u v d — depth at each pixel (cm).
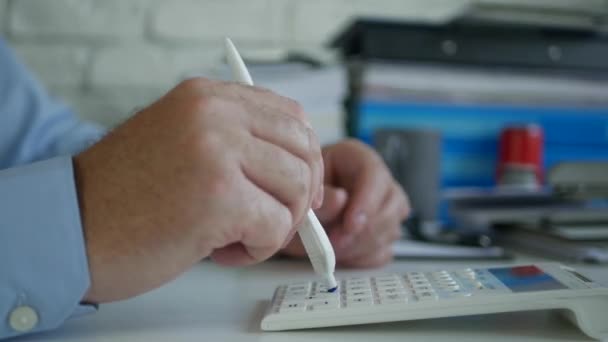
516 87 84
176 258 28
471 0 92
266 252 29
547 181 75
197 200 27
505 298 30
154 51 90
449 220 79
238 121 28
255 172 28
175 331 30
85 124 76
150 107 30
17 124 67
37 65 87
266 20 94
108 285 28
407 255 54
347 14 97
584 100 88
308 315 30
